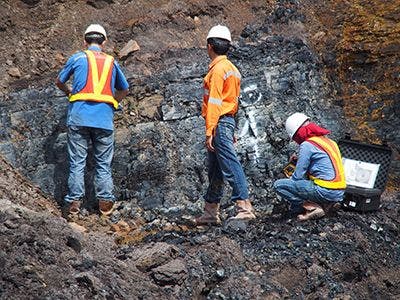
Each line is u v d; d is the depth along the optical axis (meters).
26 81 13.84
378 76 15.98
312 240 11.34
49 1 14.98
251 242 11.22
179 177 13.33
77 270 9.09
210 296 9.81
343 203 12.73
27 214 9.60
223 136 11.59
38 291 8.43
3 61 14.07
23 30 14.55
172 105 13.98
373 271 11.27
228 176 11.70
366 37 16.36
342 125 15.27
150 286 9.53
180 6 15.91
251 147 14.15
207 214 12.23
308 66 15.68
